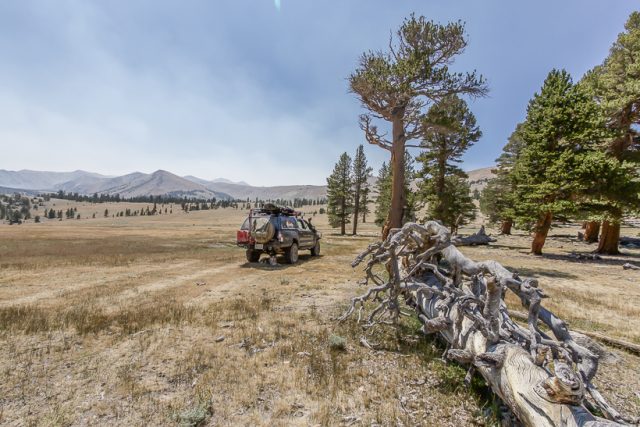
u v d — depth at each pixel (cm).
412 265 627
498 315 345
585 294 877
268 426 301
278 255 1580
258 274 1122
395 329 547
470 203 2850
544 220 1842
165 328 549
